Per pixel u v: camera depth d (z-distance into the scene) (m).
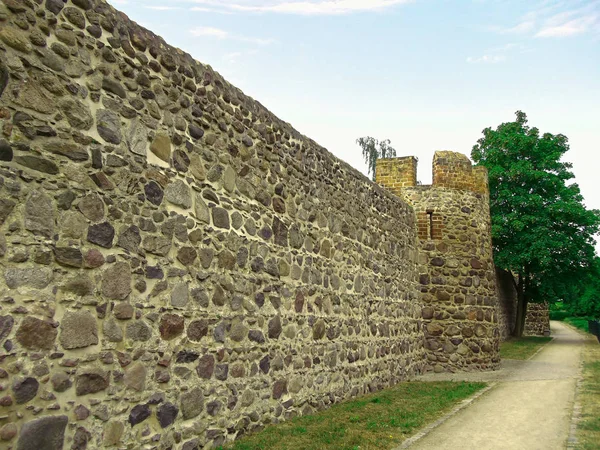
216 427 5.56
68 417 3.97
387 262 11.06
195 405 5.28
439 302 12.98
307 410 7.46
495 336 13.53
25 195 3.83
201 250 5.58
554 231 23.56
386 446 5.95
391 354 10.81
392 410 7.91
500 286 24.64
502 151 24.88
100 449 4.21
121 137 4.70
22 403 3.66
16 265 3.72
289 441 5.89
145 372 4.71
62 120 4.17
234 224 6.18
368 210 10.33
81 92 4.35
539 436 6.46
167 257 5.11
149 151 5.02
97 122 4.48
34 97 3.97
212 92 6.01
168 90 5.33
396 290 11.42
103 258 4.40
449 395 9.32
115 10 4.77
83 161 4.31
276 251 7.01
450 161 13.74
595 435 6.42
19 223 3.77
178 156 5.38
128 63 4.85
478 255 13.53
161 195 5.10
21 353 3.69
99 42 4.56
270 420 6.56
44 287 3.89
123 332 4.52
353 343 9.16
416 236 13.12
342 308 8.84
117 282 4.50
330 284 8.49
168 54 5.37
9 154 3.75
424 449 5.90
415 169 13.80
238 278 6.16
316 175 8.34
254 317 6.40
